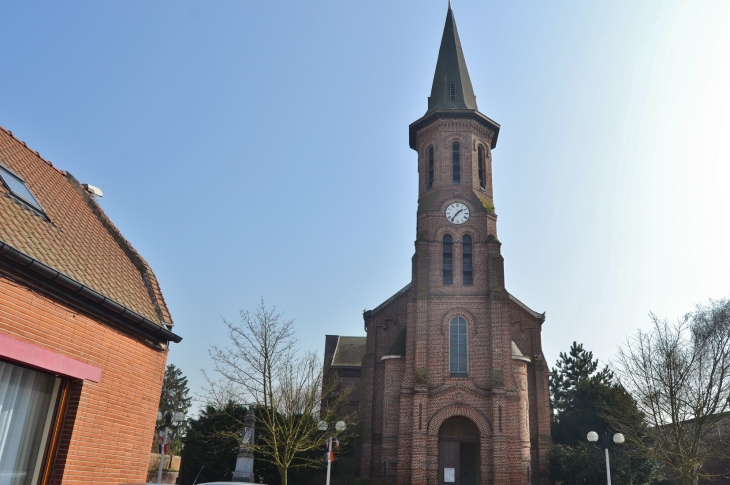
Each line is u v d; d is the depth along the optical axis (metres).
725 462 41.59
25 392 10.74
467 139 44.19
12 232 11.13
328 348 57.59
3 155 15.28
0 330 9.71
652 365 29.75
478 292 39.53
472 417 36.28
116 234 17.91
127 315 13.20
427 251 40.94
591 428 42.44
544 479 38.97
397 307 44.44
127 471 13.41
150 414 14.56
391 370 40.25
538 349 43.06
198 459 36.34
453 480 35.75
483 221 41.66
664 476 39.12
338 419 40.38
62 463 11.20
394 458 38.00
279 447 32.78
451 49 48.50
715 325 30.89
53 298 11.09
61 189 17.47
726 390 28.72
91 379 11.98
